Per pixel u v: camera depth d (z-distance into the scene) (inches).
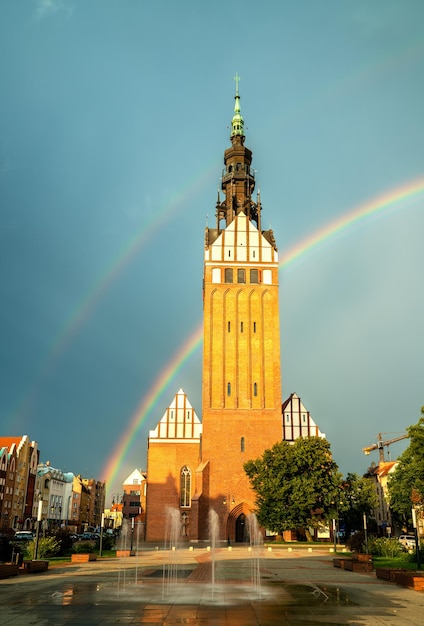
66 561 1734.7
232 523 3051.2
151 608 789.2
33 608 789.2
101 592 962.7
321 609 788.6
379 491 5216.5
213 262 3462.1
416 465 2011.6
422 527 3567.9
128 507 6190.9
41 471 5831.7
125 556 1958.7
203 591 982.4
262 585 1083.9
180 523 3280.0
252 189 3779.5
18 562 1396.4
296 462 2696.9
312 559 1884.8
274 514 2684.5
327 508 2699.3
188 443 3400.6
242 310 3398.1
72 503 6830.7
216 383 3270.2
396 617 728.3
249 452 3159.5
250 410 3228.3
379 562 1747.0
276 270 3469.5
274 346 3346.5
